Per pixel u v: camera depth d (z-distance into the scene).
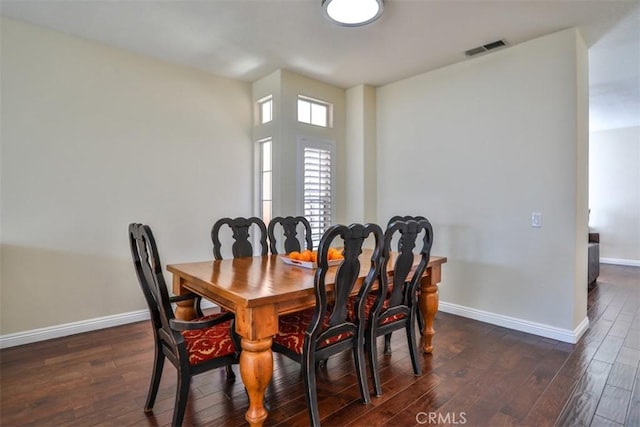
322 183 4.21
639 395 2.12
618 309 3.87
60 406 2.00
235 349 1.87
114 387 2.20
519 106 3.19
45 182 2.96
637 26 2.85
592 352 2.73
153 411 1.96
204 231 3.88
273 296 1.70
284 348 1.93
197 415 1.94
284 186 3.87
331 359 2.65
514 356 2.66
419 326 2.89
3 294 2.79
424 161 3.92
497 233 3.35
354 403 2.05
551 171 3.02
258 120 4.21
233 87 4.10
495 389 2.20
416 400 2.08
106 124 3.26
